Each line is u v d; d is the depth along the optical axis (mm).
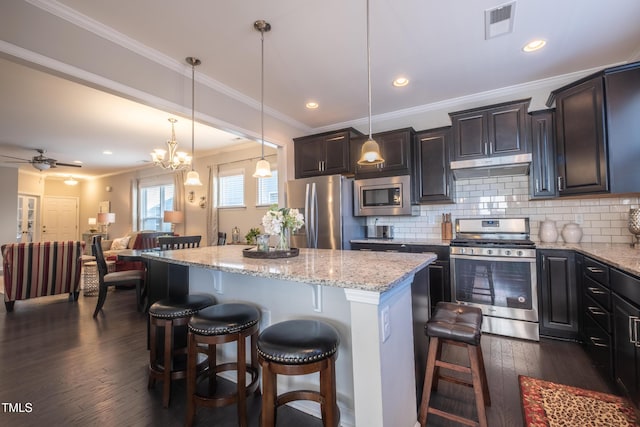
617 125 2311
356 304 1242
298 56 2682
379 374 1188
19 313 3713
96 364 2336
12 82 3039
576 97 2602
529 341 2678
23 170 8031
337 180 3660
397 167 3658
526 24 2289
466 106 3674
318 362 1273
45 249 4051
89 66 2139
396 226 4078
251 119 3625
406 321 1531
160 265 2453
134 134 4836
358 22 2242
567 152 2693
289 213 2133
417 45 2549
